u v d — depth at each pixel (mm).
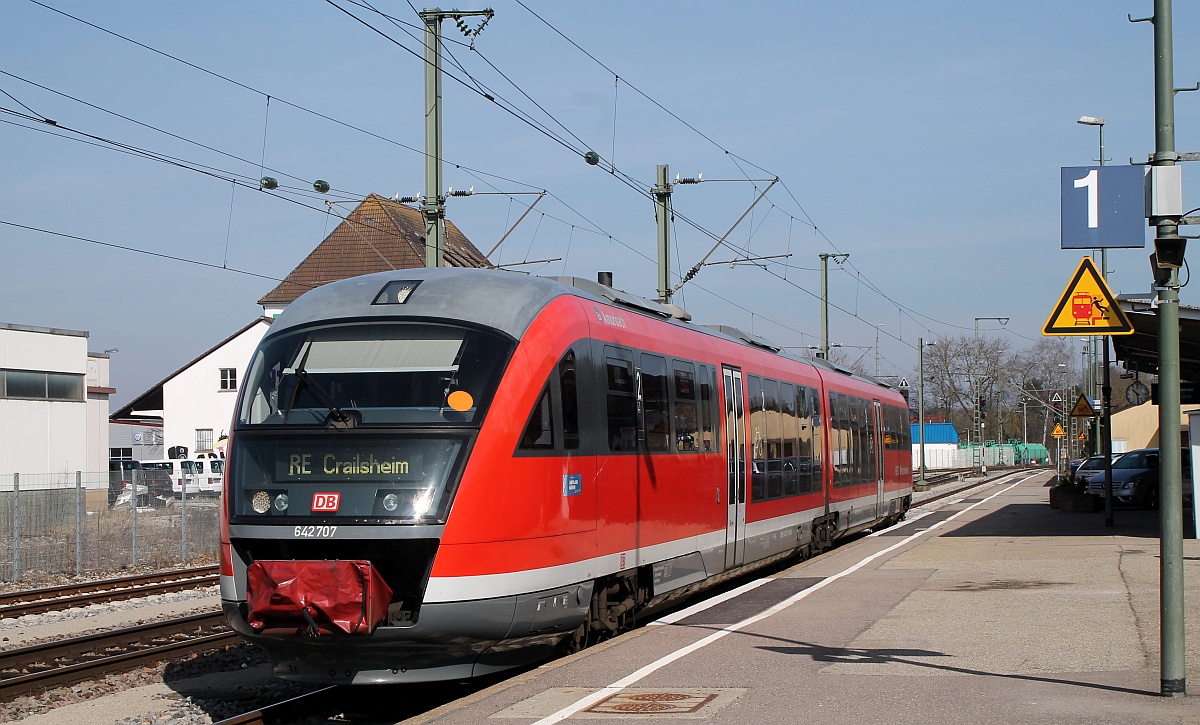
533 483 10156
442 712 8344
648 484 12664
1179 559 8055
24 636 14781
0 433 40906
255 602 9430
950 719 7559
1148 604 12695
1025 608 12758
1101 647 10102
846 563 18828
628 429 12195
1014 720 7461
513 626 9938
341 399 10031
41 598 18938
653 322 13648
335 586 9227
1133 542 20906
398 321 10445
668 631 12055
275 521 9625
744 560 16266
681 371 14023
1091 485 33062
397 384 10031
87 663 11836
